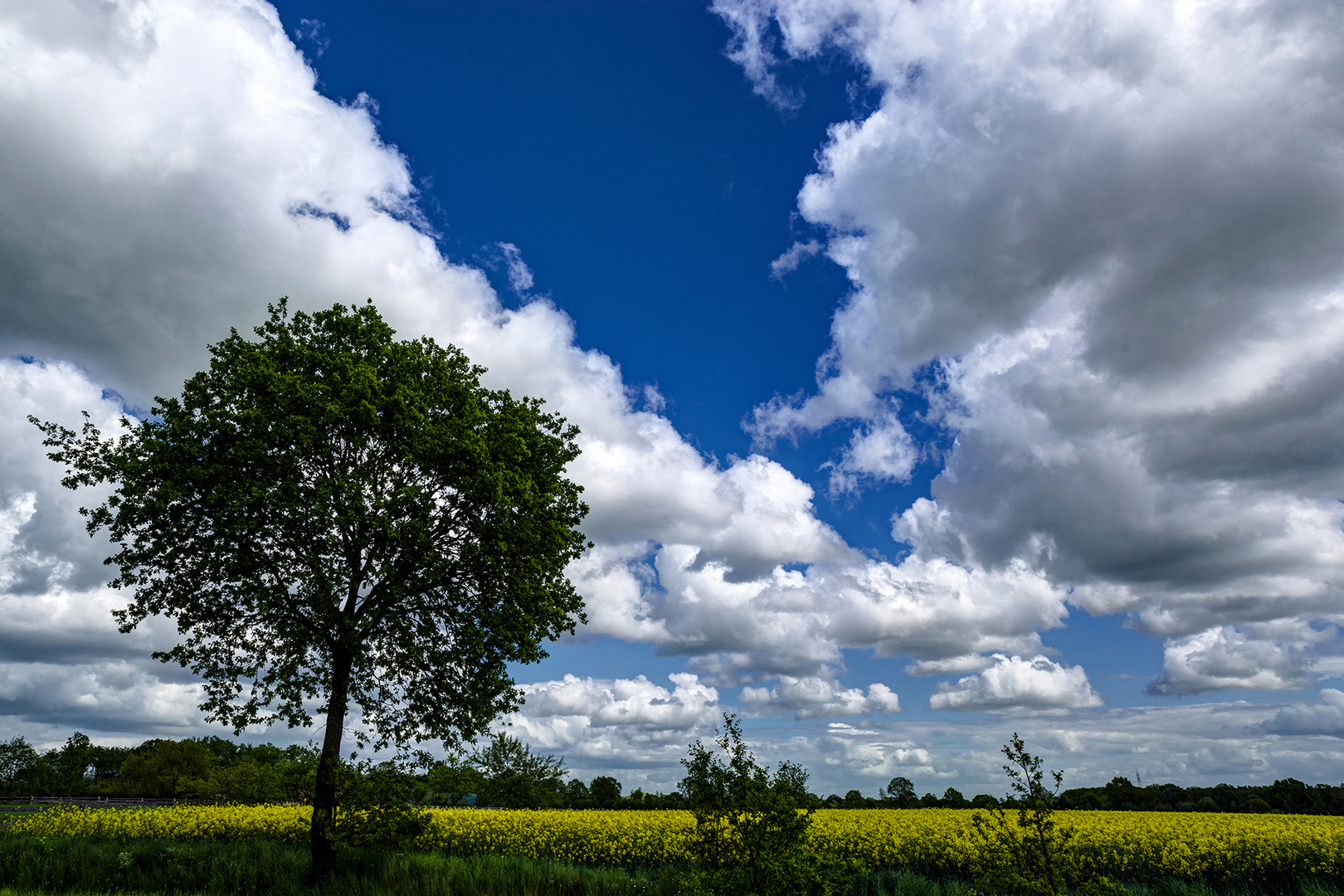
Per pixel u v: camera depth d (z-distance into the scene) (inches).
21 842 663.1
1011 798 323.3
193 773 3316.9
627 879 631.2
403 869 637.9
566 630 713.6
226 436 590.2
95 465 603.8
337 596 606.9
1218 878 703.7
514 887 611.8
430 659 674.8
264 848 698.8
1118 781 2290.8
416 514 631.2
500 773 2161.7
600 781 2566.4
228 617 624.7
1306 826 936.3
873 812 1291.8
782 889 316.8
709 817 356.5
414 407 641.0
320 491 571.5
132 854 650.2
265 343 674.8
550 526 683.4
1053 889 297.4
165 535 603.5
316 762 634.8
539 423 778.2
